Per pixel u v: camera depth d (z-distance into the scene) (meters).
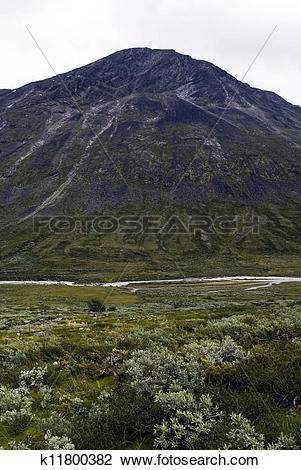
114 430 5.82
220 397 6.49
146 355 9.62
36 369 9.83
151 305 44.69
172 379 7.78
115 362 10.38
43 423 6.34
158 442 5.38
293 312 21.00
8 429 6.39
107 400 7.19
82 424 6.12
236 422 5.43
